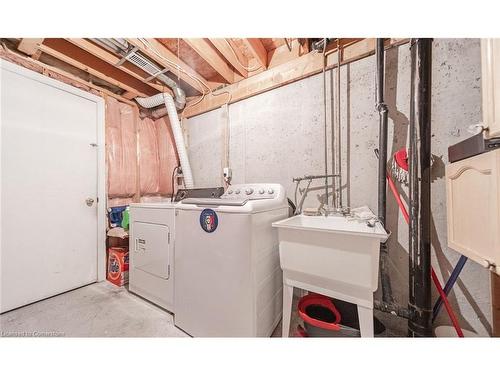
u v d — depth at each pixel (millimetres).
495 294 1084
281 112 1922
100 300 1798
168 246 1598
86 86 2234
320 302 1323
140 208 1854
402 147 1367
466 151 944
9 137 1689
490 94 792
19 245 1715
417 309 1147
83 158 2188
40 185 1859
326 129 1676
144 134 2805
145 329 1389
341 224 1348
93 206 2260
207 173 2473
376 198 1465
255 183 1889
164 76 2281
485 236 812
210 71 2309
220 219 1221
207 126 2473
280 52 1921
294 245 1130
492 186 759
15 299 1673
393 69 1398
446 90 1227
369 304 969
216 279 1224
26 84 1790
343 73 1601
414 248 1182
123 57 1928
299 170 1809
